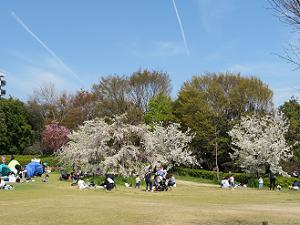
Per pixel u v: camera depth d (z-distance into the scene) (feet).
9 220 43.04
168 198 78.23
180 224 42.60
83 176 110.42
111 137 114.01
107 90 216.74
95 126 115.96
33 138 228.02
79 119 222.48
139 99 215.31
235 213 50.34
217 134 175.01
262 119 154.40
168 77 219.20
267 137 143.74
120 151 110.63
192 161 160.97
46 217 45.01
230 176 128.26
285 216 49.42
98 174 112.16
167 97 200.85
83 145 115.34
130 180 110.42
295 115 179.63
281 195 93.91
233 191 104.94
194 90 187.52
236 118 177.37
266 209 58.80
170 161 160.76
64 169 126.11
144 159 114.93
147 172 101.04
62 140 196.85
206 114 177.37
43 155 207.62
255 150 140.26
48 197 66.13
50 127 202.80
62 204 55.26
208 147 173.68
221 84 191.52
